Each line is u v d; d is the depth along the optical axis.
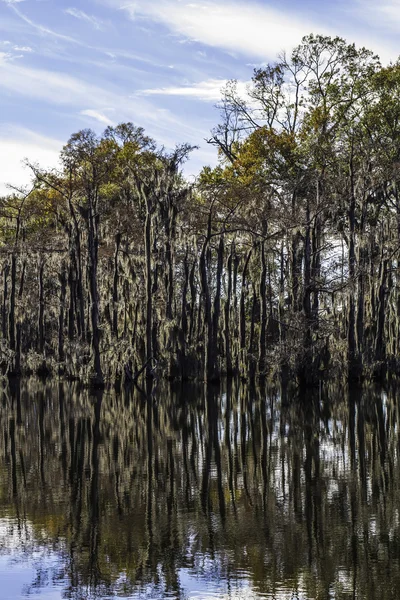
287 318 37.94
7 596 10.55
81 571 11.40
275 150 48.88
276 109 52.81
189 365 43.59
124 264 44.34
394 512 14.05
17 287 58.50
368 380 39.41
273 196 45.88
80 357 40.69
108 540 12.76
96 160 41.91
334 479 16.75
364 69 48.41
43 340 50.81
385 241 43.38
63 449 21.06
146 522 13.72
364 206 40.41
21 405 32.34
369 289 44.75
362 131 44.78
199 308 50.91
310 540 12.52
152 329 44.06
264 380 42.41
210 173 53.75
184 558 11.84
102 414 28.88
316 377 36.38
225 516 14.02
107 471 18.00
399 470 17.55
